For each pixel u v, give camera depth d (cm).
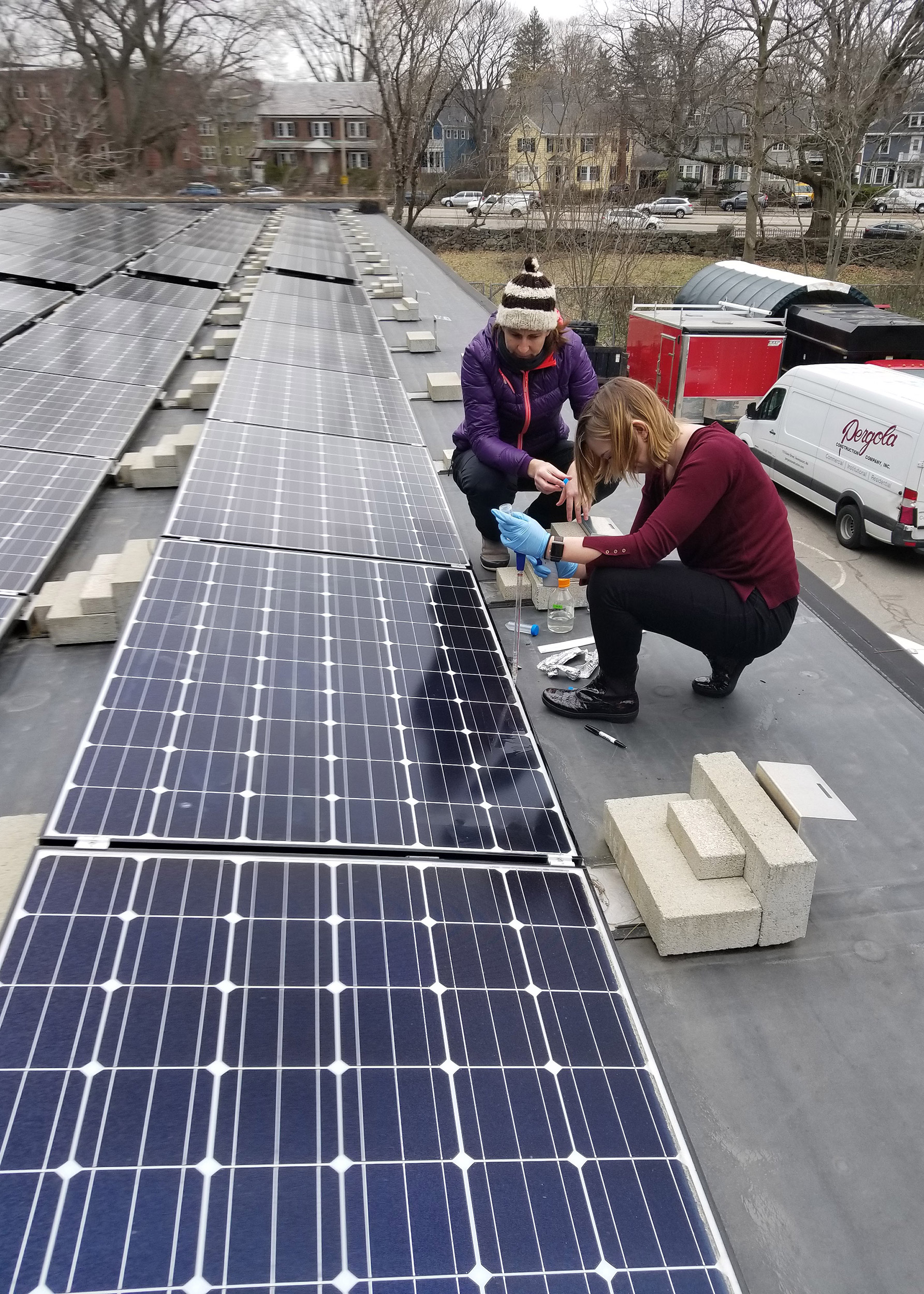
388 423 714
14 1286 151
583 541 359
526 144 5241
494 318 464
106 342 936
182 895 237
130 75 4372
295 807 279
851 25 3256
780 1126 247
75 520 535
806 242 4059
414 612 418
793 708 435
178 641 338
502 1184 191
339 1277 166
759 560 361
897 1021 280
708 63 4128
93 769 271
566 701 413
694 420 1895
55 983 205
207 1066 196
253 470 523
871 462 1404
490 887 272
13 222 1677
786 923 298
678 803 317
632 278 3706
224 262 1556
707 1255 189
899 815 368
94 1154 174
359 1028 215
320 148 6291
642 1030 239
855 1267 215
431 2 4053
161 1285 156
